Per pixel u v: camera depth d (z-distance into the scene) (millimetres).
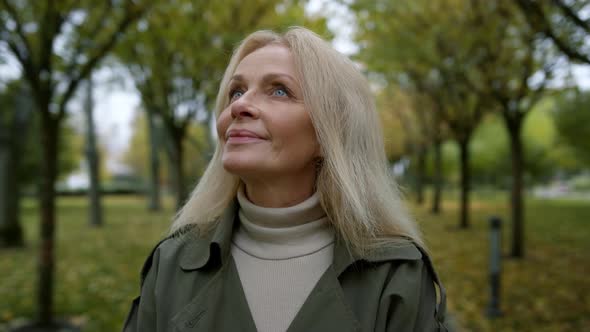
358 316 873
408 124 16781
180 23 4406
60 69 3646
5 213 8297
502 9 5227
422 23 5789
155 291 1018
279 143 877
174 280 1017
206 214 1108
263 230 970
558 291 4793
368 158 1020
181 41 4586
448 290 4910
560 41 3943
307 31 1009
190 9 4609
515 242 6816
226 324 907
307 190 993
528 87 6332
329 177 971
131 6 3486
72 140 20172
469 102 9992
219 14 4883
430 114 13703
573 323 3824
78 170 23391
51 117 3664
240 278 961
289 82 910
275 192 963
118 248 7961
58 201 26453
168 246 1099
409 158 22969
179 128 6156
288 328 861
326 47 998
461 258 6754
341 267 905
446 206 19188
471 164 26203
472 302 4445
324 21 3566
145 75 5418
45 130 3660
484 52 6109
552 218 13250
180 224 1120
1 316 4109
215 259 999
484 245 8023
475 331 3674
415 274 922
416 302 885
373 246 938
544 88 6203
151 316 1026
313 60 946
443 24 5730
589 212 15297
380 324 859
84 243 8633
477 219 13188
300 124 900
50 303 3826
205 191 1134
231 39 4395
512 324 3826
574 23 3697
